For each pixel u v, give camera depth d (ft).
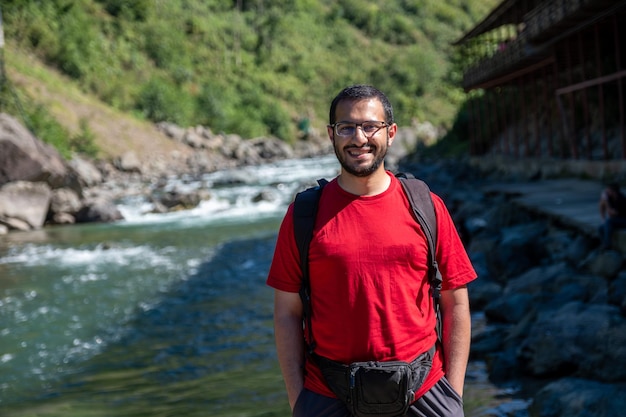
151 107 161.89
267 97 221.87
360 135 7.89
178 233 58.08
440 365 8.32
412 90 286.66
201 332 27.71
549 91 91.45
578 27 56.13
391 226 7.96
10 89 110.93
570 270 27.84
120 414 19.08
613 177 59.21
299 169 129.80
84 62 160.86
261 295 33.91
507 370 19.89
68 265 44.83
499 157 95.04
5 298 35.58
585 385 16.38
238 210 73.51
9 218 63.46
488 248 37.45
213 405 19.34
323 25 314.14
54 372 23.44
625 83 69.87
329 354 8.03
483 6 431.43
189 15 235.20
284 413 18.40
